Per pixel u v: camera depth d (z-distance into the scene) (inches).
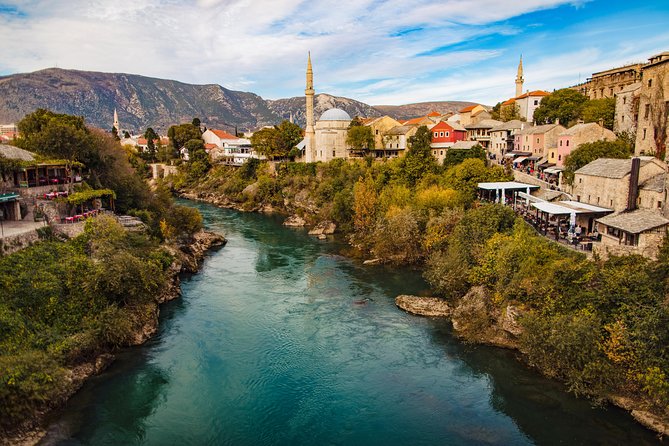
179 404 1389.0
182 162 6924.2
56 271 1734.7
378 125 5270.7
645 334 1328.7
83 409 1352.1
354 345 1768.0
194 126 7524.6
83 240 2018.9
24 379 1251.8
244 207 5049.2
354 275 2596.0
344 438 1247.5
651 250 1717.5
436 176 3371.1
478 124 4992.6
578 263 1651.1
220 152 7677.2
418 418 1333.7
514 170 3292.3
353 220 3595.0
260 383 1507.1
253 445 1217.4
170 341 1786.4
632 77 3900.1
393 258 2785.4
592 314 1469.0
